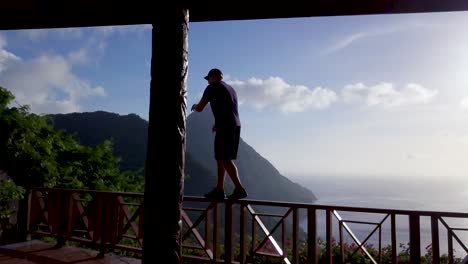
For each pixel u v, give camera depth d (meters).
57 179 10.81
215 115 4.96
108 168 14.34
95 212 6.55
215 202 5.33
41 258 6.01
